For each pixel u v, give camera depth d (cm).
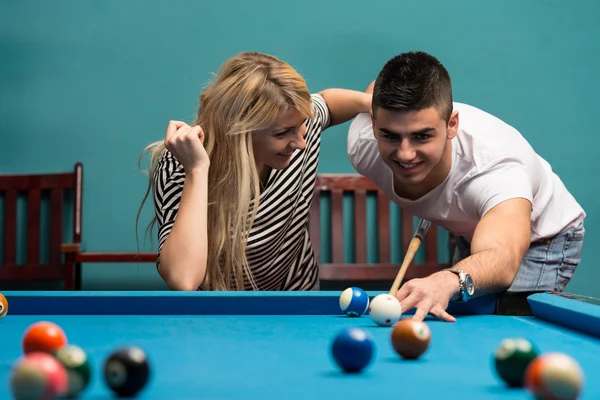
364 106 247
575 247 247
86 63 415
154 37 416
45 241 406
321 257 404
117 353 91
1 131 414
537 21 421
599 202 420
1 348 129
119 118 415
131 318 170
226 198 216
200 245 199
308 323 161
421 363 116
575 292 417
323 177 398
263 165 224
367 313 174
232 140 207
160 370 110
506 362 97
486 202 204
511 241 182
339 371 110
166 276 199
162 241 208
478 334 146
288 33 417
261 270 235
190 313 176
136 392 91
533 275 242
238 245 218
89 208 413
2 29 414
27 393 79
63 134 415
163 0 415
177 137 205
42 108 415
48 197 406
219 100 209
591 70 423
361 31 418
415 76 189
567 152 421
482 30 420
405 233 402
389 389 98
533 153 232
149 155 414
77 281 389
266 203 224
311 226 395
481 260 173
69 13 415
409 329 117
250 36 416
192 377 105
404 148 193
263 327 155
